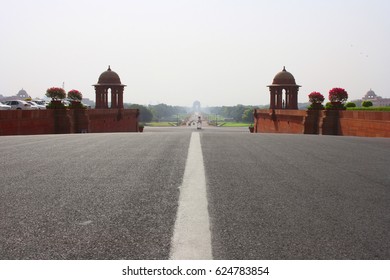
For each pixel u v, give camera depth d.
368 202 4.16
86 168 6.22
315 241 2.89
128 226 3.20
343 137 14.70
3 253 2.64
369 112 21.97
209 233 3.03
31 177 5.41
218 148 9.55
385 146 10.84
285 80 48.75
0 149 9.06
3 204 3.92
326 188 4.87
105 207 3.80
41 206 3.84
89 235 2.98
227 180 5.29
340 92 27.44
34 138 13.00
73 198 4.18
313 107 29.75
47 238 2.92
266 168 6.44
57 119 27.11
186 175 5.61
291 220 3.42
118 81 50.66
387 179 5.58
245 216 3.53
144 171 5.94
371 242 2.89
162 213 3.60
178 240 2.86
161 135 14.85
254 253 2.64
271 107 49.56
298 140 12.69
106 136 14.21
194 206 3.86
